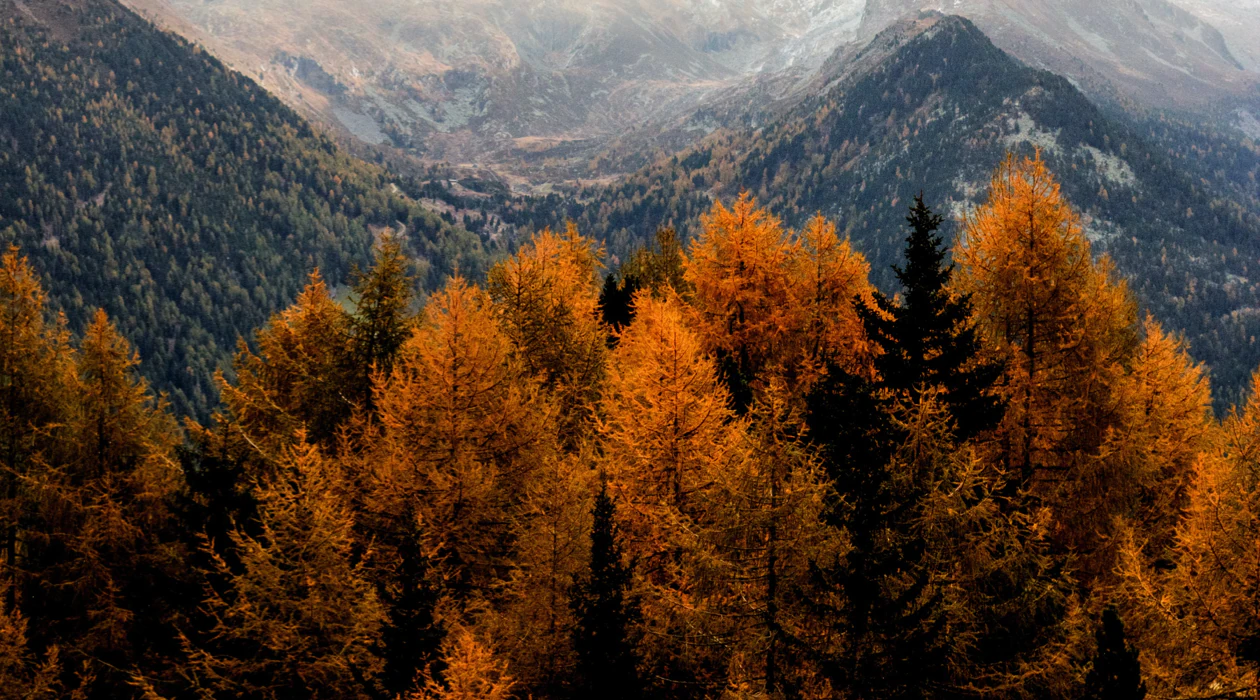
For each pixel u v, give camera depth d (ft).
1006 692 50.78
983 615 53.11
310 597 59.57
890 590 49.08
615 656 51.55
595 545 54.13
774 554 50.39
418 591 54.85
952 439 59.47
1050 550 66.23
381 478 69.77
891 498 52.70
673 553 62.28
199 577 67.00
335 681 59.31
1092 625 55.16
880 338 66.49
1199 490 53.88
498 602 67.41
